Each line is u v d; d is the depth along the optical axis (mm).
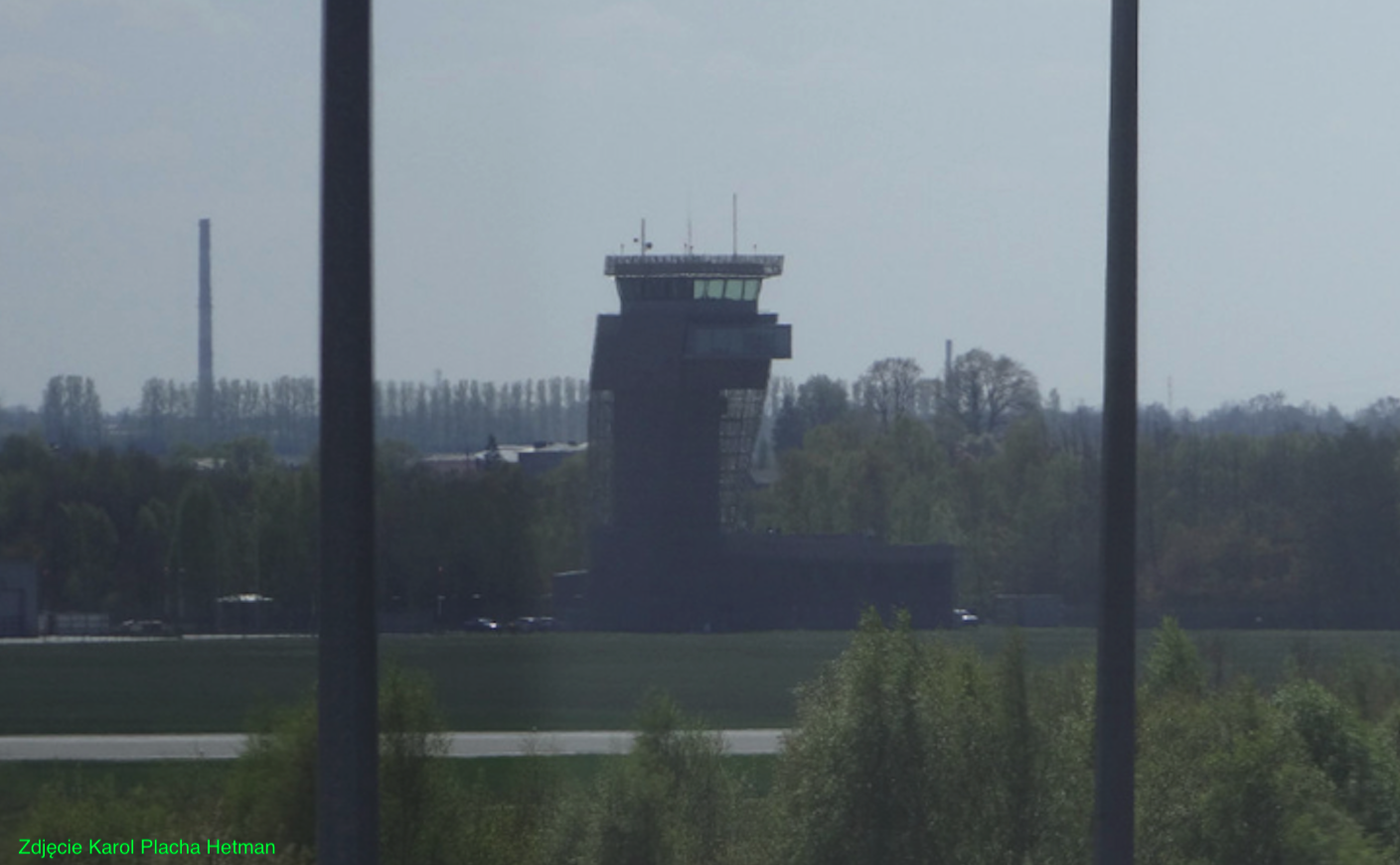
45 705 137000
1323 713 78438
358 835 26641
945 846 67062
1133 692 36031
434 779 61906
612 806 75062
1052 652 105938
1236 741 67562
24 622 162125
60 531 164500
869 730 66938
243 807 57469
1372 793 76188
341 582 26984
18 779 80000
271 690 141500
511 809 72375
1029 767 67500
